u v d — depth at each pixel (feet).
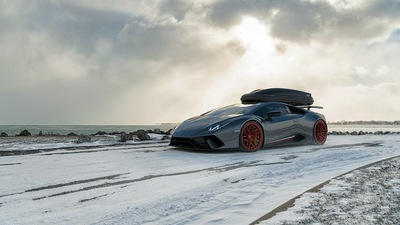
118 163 14.96
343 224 6.63
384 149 20.16
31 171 12.88
